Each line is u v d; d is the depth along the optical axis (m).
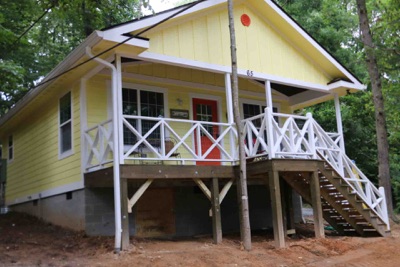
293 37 10.95
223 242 8.62
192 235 10.17
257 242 8.95
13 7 12.51
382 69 14.78
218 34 9.61
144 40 7.89
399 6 14.39
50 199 10.96
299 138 9.20
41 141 11.90
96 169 8.79
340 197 9.79
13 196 14.30
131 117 7.98
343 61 20.47
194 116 11.23
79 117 9.42
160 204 9.88
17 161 14.11
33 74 15.96
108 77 9.77
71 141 9.83
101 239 8.27
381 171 13.45
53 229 9.82
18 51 13.91
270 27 10.71
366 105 18.83
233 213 11.24
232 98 9.01
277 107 13.30
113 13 16.38
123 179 7.56
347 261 7.50
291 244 8.41
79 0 10.08
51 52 17.70
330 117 20.09
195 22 9.25
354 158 20.88
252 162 8.84
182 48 8.91
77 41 18.97
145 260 6.66
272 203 8.27
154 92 10.53
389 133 20.38
